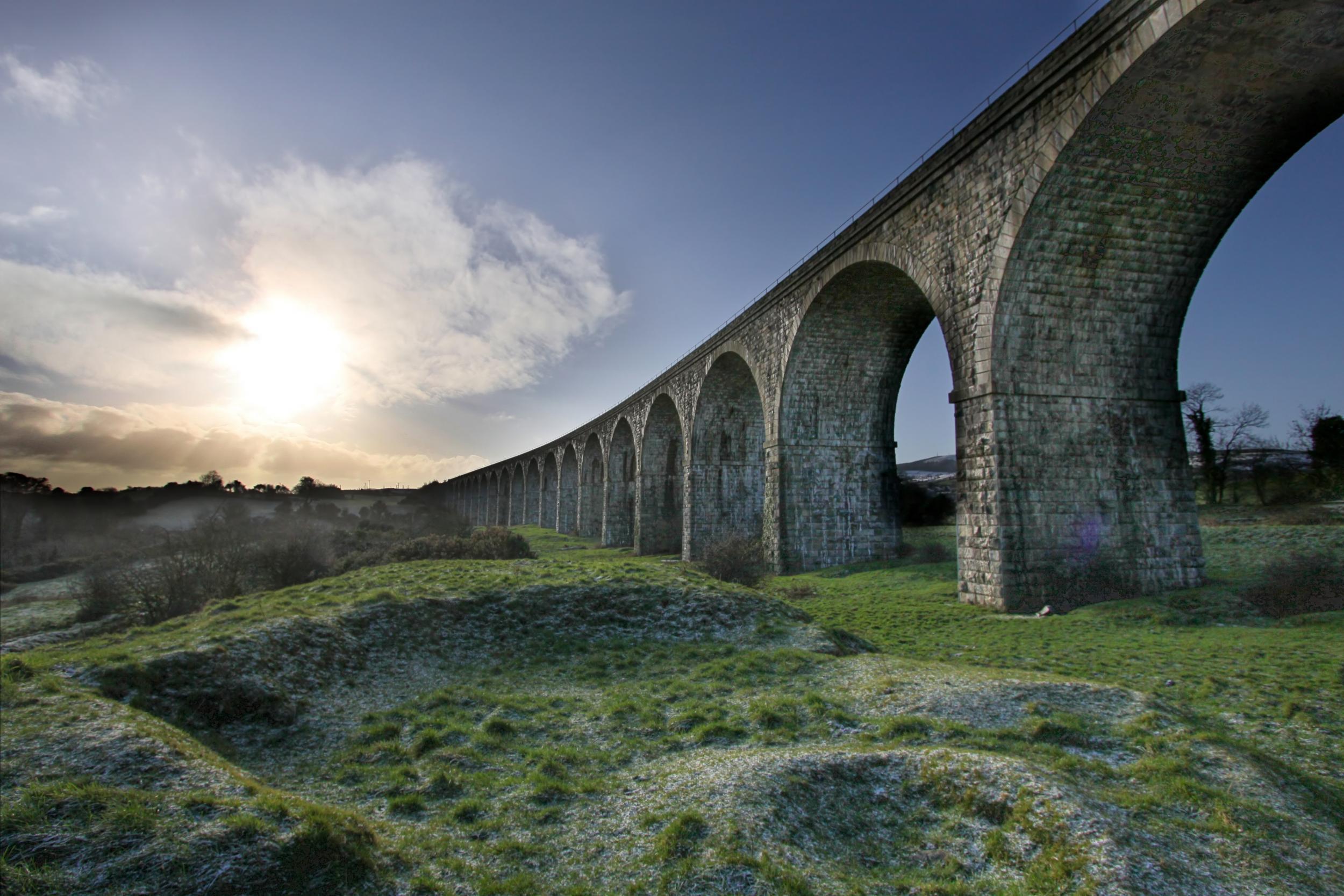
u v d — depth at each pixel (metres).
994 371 19.06
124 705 8.85
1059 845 5.62
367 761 8.66
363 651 13.00
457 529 54.78
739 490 42.84
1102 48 15.56
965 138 19.89
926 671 10.98
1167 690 10.52
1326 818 6.27
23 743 7.23
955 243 20.61
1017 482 18.81
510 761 8.48
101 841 5.42
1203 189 18.05
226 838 5.52
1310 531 24.12
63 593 37.88
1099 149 16.81
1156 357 20.28
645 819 6.33
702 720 9.60
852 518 32.16
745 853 5.53
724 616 15.56
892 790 6.83
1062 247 18.59
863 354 31.56
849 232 25.91
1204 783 6.71
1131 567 19.25
